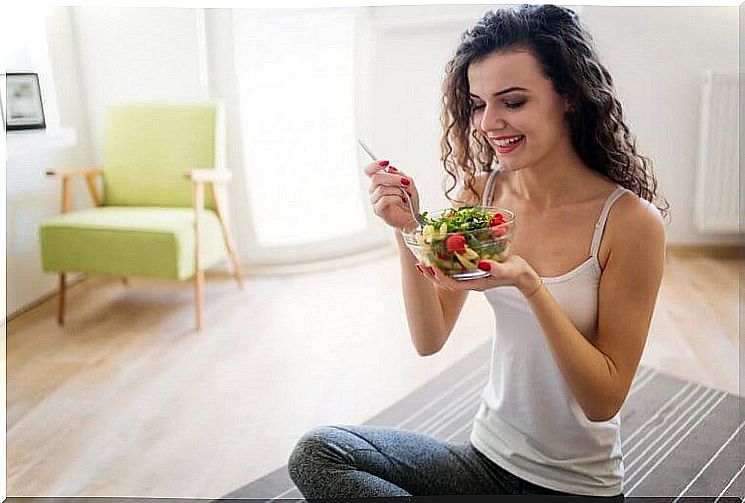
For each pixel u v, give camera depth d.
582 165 1.28
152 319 2.85
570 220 1.27
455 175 1.42
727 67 3.05
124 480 1.93
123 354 2.59
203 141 2.93
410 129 3.29
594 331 1.29
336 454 1.29
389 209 1.27
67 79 3.07
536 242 1.30
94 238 2.65
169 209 2.92
